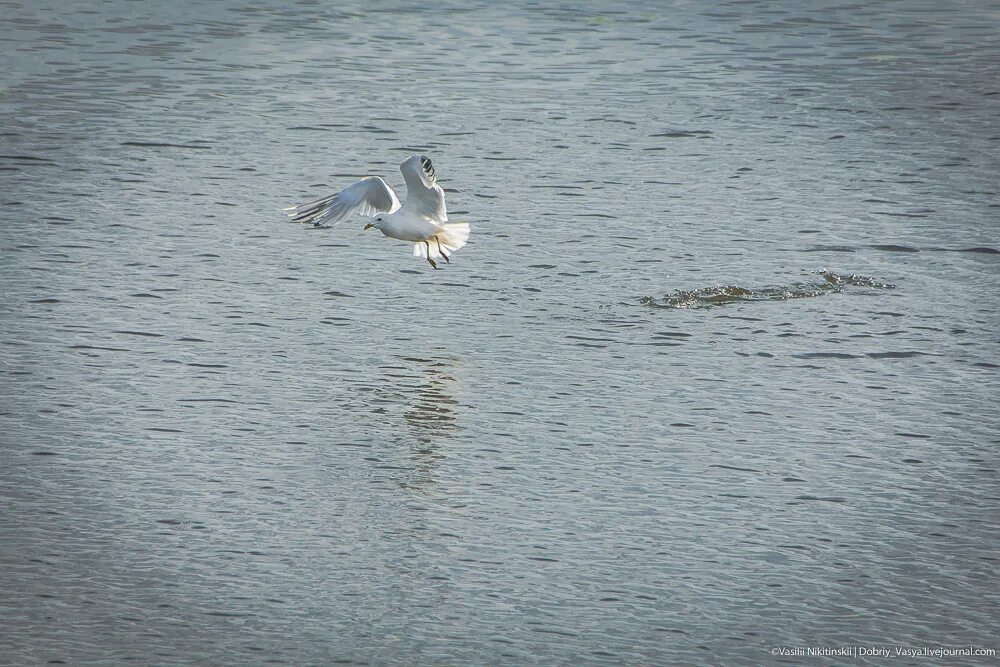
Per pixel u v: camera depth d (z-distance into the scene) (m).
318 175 27.88
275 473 16.14
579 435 17.23
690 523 15.20
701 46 39.47
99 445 16.66
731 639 13.16
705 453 16.83
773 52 38.84
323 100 33.38
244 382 18.58
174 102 32.91
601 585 14.00
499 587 13.94
